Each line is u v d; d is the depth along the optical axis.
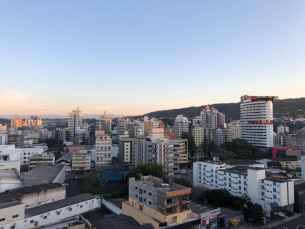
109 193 90.75
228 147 191.38
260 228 65.94
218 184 93.88
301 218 72.88
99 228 54.03
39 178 94.38
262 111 189.75
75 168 132.25
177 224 54.38
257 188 78.75
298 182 84.19
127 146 147.50
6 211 53.78
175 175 115.88
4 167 107.38
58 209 64.56
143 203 61.00
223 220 65.69
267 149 181.38
